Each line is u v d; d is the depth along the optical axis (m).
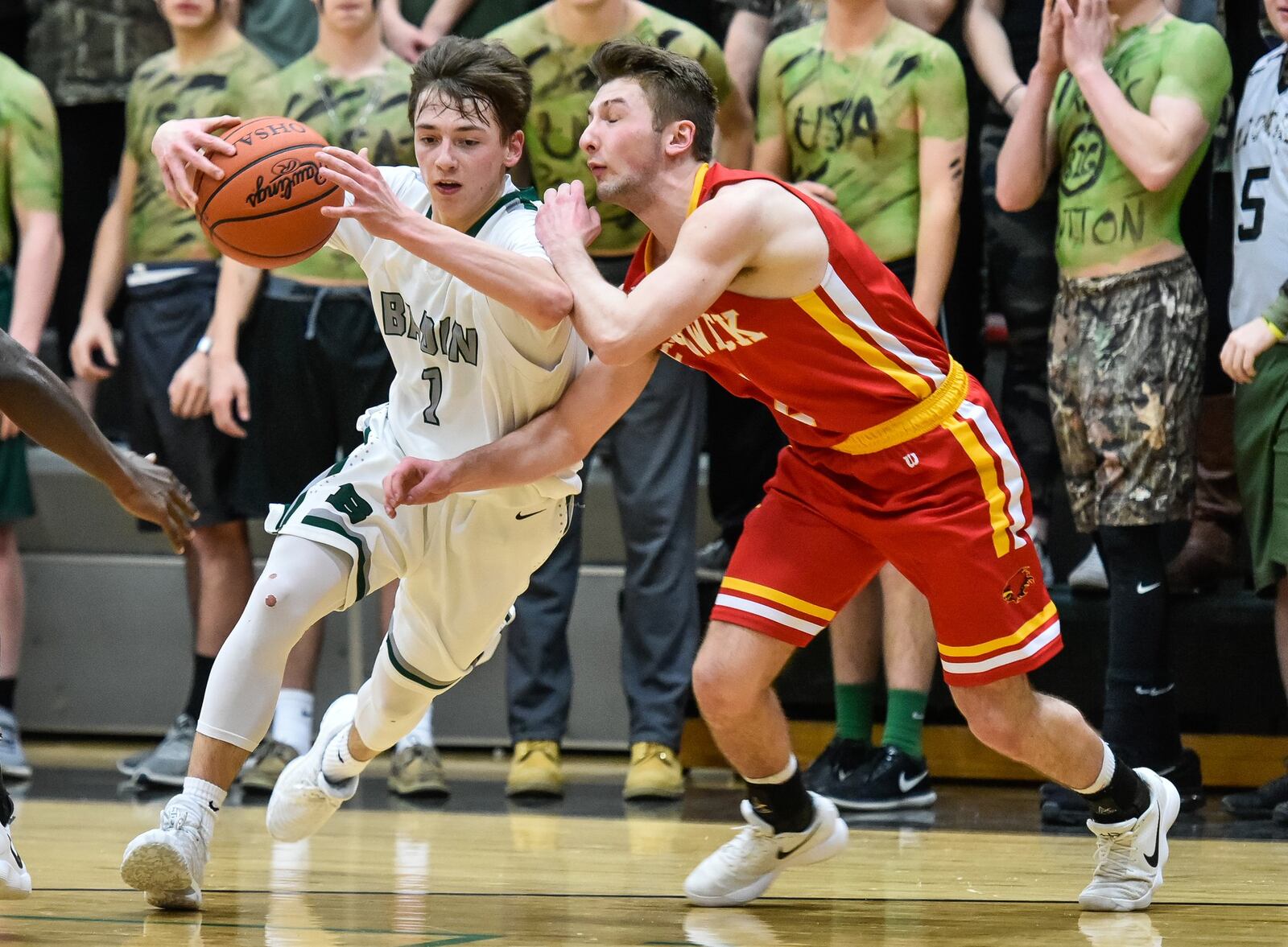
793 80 10.35
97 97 12.63
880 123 10.11
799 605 6.12
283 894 6.28
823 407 5.94
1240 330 9.07
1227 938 5.50
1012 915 6.04
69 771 11.70
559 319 5.54
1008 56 10.89
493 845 7.98
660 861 7.45
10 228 11.55
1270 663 10.77
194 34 11.21
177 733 10.88
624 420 10.42
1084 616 10.88
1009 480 5.99
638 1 10.45
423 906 6.04
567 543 10.66
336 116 10.80
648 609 10.36
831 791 9.80
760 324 5.79
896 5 10.97
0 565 11.52
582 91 10.24
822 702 11.48
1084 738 6.06
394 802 10.03
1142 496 9.53
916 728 9.92
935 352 6.05
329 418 10.96
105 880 6.51
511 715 10.53
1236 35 10.94
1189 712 10.92
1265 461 9.40
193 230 11.29
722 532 11.77
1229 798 9.54
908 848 8.01
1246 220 9.61
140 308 11.28
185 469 11.03
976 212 11.15
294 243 5.87
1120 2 9.88
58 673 13.46
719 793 10.70
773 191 5.64
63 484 13.35
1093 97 9.45
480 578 6.19
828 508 6.12
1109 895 6.11
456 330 6.00
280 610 5.84
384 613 11.25
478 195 5.97
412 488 5.64
